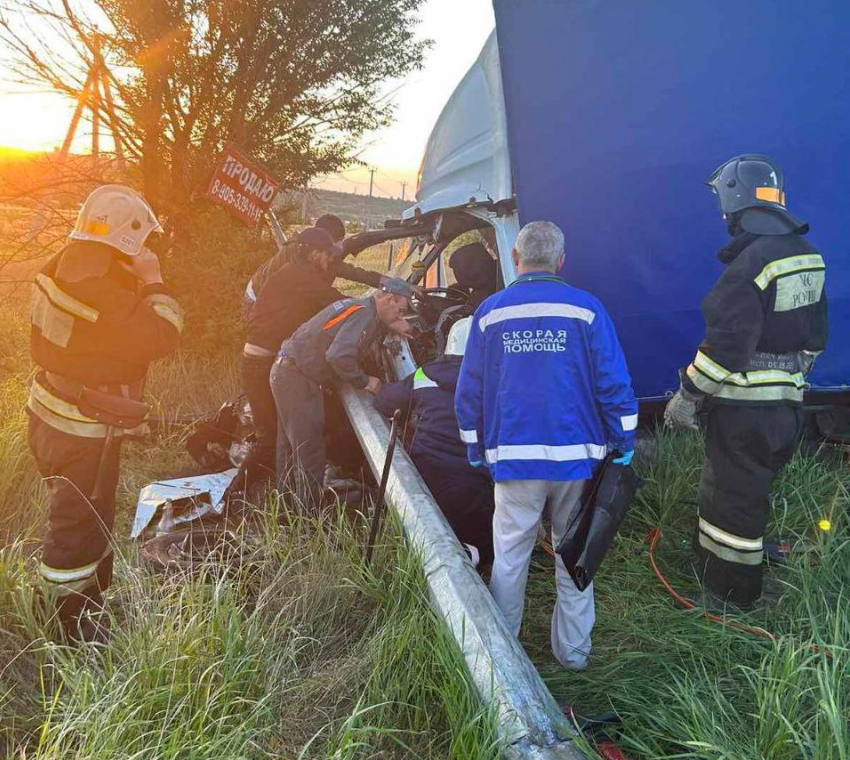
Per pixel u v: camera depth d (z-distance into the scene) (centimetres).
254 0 716
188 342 684
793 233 306
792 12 393
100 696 224
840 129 397
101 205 266
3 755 222
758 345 306
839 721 191
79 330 261
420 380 362
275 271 463
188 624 247
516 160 423
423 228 539
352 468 464
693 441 438
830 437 447
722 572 314
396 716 234
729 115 404
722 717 230
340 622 290
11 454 390
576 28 410
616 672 269
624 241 420
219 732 210
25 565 308
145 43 711
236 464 480
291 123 810
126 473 479
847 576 311
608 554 357
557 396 260
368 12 767
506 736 191
